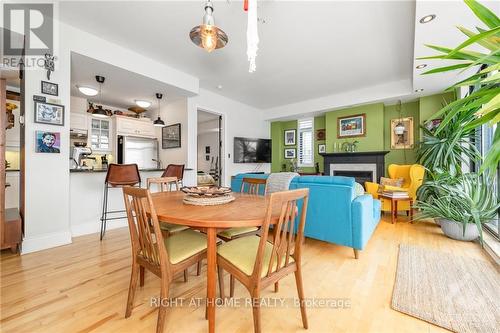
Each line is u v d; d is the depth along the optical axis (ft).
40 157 8.09
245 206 4.92
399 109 16.70
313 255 7.74
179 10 7.96
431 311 4.72
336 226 7.60
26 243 7.75
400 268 6.67
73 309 4.82
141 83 12.34
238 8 7.75
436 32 7.88
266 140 22.07
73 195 9.67
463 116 7.12
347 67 12.60
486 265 6.81
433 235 9.76
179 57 11.43
